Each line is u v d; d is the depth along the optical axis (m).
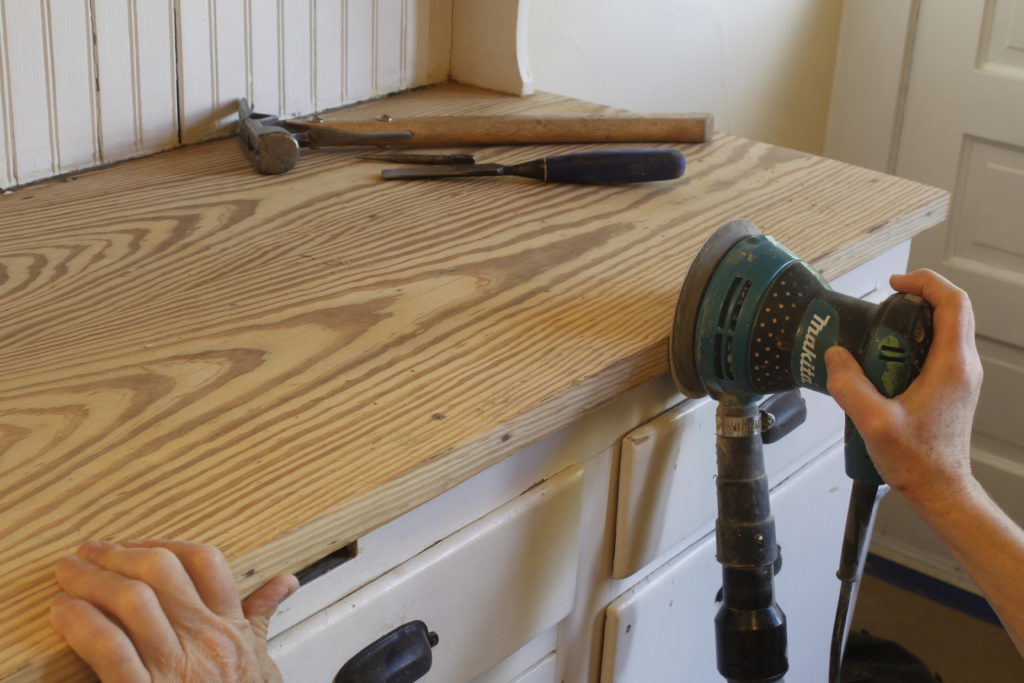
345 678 0.66
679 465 0.89
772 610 0.82
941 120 1.92
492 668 0.81
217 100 1.09
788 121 1.98
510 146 1.13
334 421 0.65
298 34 1.13
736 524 0.81
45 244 0.86
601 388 0.73
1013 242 1.89
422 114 1.19
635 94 1.64
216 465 0.61
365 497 0.59
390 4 1.21
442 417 0.66
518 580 0.77
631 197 1.01
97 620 0.49
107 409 0.65
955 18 1.85
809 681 1.27
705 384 0.79
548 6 1.45
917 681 1.68
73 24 0.95
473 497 0.71
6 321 0.75
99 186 0.98
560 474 0.78
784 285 0.74
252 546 0.55
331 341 0.74
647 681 0.99
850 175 1.10
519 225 0.94
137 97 1.03
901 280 0.70
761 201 1.01
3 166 0.95
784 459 1.01
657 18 1.62
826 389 0.72
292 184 1.01
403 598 0.68
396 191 1.01
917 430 0.65
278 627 0.62
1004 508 2.02
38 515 0.56
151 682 0.51
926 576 2.08
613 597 0.91
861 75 1.99
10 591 0.52
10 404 0.65
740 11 1.75
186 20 1.03
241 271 0.83
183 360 0.71
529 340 0.75
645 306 0.81
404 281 0.83
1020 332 1.91
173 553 0.52
